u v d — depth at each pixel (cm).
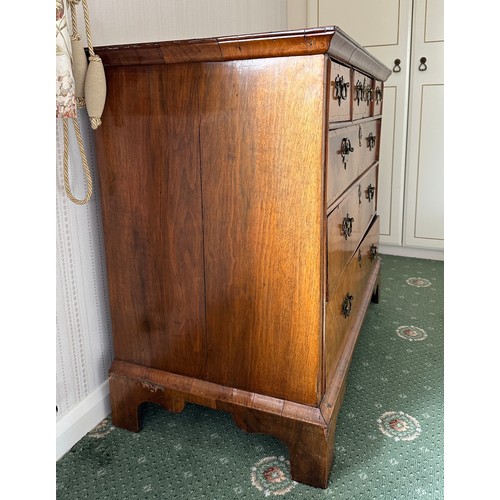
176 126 104
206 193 105
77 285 121
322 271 101
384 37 250
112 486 109
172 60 99
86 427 127
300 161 95
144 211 113
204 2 170
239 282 108
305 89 91
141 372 124
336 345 123
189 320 116
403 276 243
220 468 115
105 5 118
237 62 95
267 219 101
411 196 264
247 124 97
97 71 99
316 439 105
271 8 244
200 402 117
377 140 190
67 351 120
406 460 115
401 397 141
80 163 117
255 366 111
